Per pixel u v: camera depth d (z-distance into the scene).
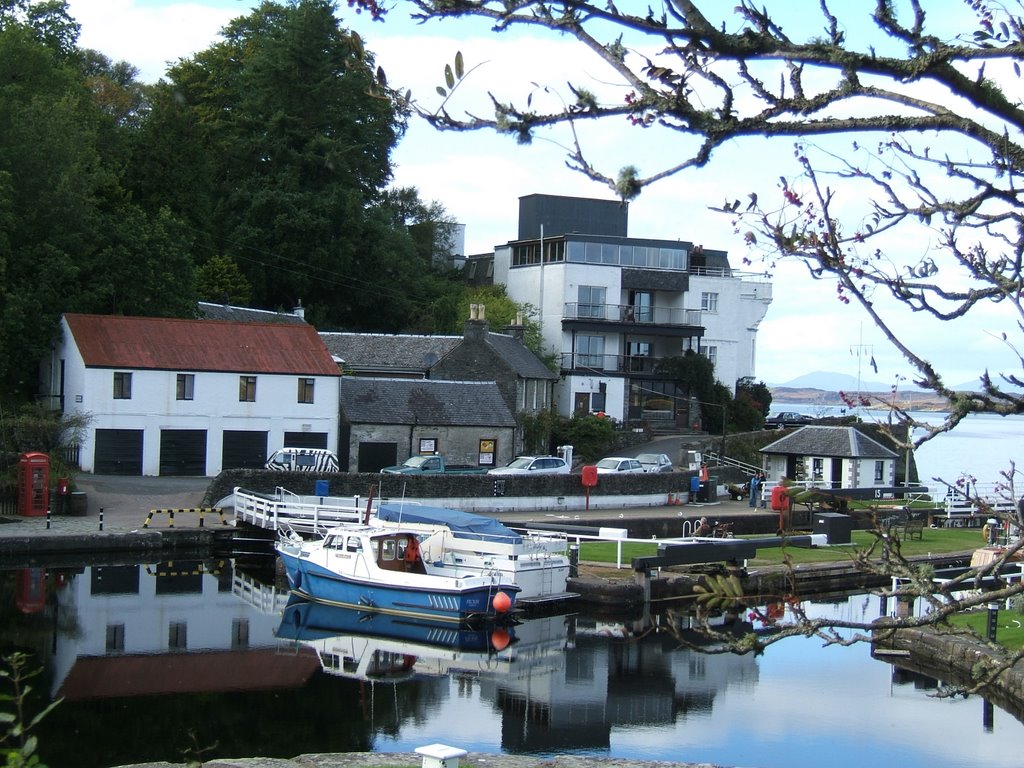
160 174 62.91
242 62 73.12
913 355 6.06
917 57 5.12
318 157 66.44
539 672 25.02
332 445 48.53
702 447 62.41
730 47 5.11
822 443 53.84
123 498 40.69
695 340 73.38
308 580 31.34
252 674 23.83
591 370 66.69
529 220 78.00
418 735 19.84
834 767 18.41
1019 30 5.77
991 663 9.81
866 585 36.69
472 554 32.03
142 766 15.29
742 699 22.86
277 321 60.16
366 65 5.41
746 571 33.56
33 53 56.44
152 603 30.11
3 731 18.94
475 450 52.47
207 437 46.25
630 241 70.81
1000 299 6.61
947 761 18.56
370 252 68.12
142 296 51.41
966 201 6.55
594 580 32.47
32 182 48.56
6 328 44.78
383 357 59.41
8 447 41.31
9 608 28.64
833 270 6.28
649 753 19.08
